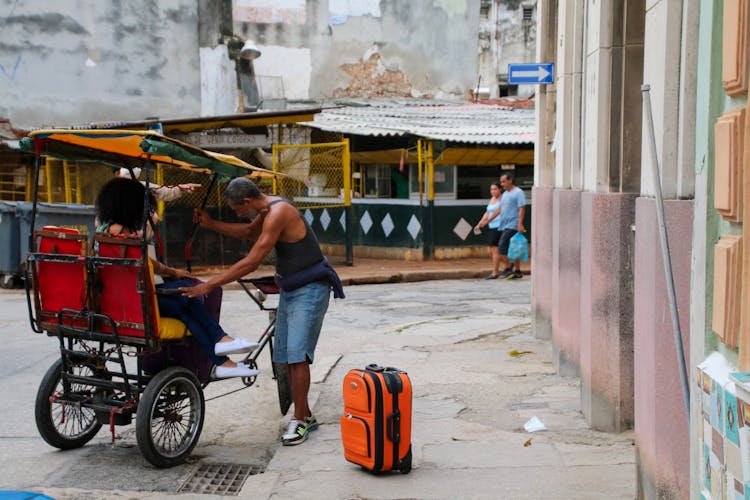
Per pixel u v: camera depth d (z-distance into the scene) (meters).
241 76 21.67
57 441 5.46
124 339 5.06
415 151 18.11
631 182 5.56
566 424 5.86
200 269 15.75
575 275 7.15
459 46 26.45
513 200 15.41
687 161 3.63
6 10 18.84
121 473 5.10
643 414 4.15
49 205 13.96
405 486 4.70
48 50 19.25
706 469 2.88
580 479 4.74
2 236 14.38
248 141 16.66
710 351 2.98
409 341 9.19
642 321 4.16
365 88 25.03
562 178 7.27
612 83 5.56
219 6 20.92
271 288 6.15
